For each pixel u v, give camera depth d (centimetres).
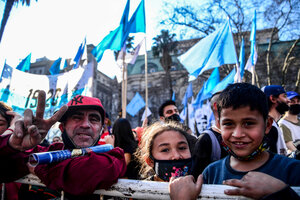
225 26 450
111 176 109
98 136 145
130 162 224
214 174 108
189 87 888
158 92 2834
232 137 93
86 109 140
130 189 104
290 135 257
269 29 1627
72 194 110
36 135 102
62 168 111
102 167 109
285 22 1404
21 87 448
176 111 354
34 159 97
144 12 525
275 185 73
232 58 432
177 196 88
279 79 1773
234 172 97
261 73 1745
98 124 145
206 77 1688
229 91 97
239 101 90
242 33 1474
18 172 120
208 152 165
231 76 510
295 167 88
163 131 154
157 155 150
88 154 114
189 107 834
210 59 452
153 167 156
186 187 88
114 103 3381
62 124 148
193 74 525
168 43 2097
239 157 94
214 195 88
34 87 461
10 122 179
